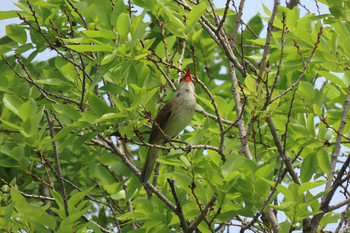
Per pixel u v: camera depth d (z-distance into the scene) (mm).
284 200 9320
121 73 9242
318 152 11023
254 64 16484
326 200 9930
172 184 9445
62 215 9266
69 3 11328
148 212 10078
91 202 15742
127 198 10516
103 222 14641
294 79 13047
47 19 11414
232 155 9328
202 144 9961
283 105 10586
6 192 11047
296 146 11586
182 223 9773
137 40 9477
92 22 12414
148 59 10055
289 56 11828
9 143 13336
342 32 11094
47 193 15688
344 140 11500
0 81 12875
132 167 10820
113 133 9258
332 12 11156
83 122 9000
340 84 10828
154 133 11398
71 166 16281
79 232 8977
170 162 9297
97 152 15758
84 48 8992
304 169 10828
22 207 8164
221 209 9859
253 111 9617
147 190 11773
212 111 14234
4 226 8266
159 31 15023
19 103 10695
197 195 9898
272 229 10047
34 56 11719
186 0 12172
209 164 9344
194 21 9977
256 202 9406
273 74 12195
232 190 9391
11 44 12312
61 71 11422
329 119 11141
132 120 8992
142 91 9367
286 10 12445
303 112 10734
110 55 8773
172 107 11711
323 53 10922
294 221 8953
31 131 10547
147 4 10422
